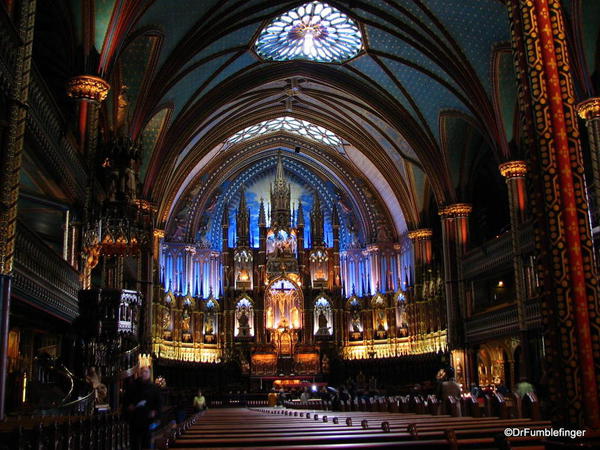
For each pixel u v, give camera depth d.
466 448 7.81
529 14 10.07
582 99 20.70
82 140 18.70
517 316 26.72
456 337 31.64
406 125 33.53
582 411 8.70
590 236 9.33
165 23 24.08
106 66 19.62
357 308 41.47
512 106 27.16
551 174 9.49
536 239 9.59
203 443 8.00
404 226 40.69
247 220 42.03
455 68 27.64
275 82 35.16
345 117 37.81
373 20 28.59
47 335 21.84
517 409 12.40
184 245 39.47
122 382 23.38
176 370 37.00
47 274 15.23
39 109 14.18
